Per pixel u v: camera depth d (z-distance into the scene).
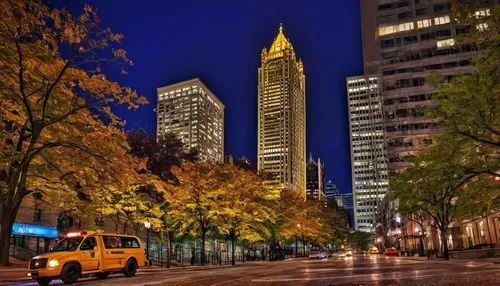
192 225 48.22
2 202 21.31
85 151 21.20
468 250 46.62
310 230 81.88
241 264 48.31
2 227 20.52
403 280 16.70
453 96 21.67
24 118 21.47
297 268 31.39
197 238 55.28
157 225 40.31
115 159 22.41
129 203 39.34
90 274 21.77
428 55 108.94
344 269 27.34
